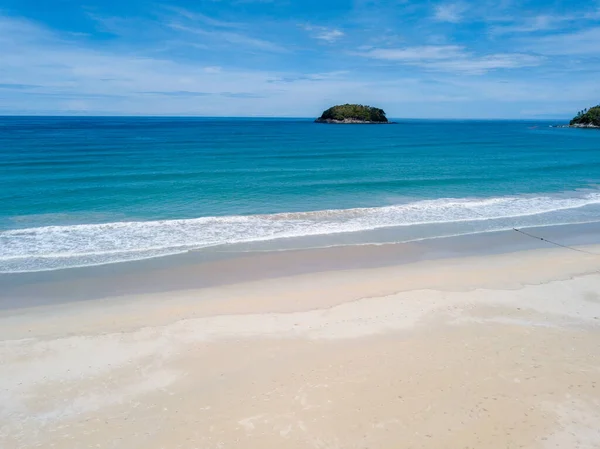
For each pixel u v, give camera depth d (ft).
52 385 24.32
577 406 22.59
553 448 19.92
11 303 34.88
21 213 63.36
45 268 42.32
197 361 26.68
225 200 74.33
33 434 20.72
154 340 29.09
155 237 52.42
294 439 20.33
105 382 24.64
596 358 27.02
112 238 51.75
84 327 30.86
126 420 21.66
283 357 27.07
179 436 20.57
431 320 32.14
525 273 42.09
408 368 25.79
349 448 19.81
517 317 32.65
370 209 67.67
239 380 24.79
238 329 30.66
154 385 24.40
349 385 24.17
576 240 53.93
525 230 58.18
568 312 33.60
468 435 20.59
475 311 33.65
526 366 26.03
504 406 22.53
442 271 42.75
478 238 54.39
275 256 46.91
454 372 25.38
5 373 25.29
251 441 20.22
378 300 35.73
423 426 21.13
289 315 32.91
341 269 43.39
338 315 32.94
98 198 73.56
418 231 57.21
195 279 40.37
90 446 20.01
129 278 40.32
